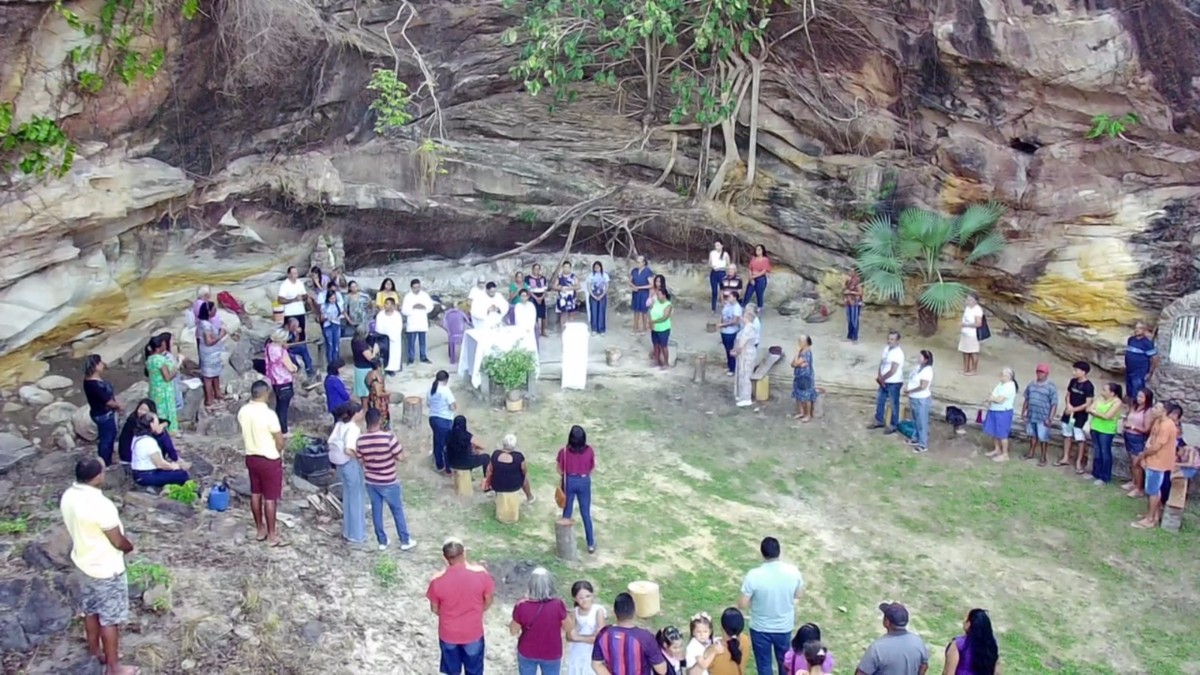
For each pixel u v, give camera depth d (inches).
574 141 832.9
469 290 829.2
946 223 734.5
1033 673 458.6
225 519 464.1
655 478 596.7
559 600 362.0
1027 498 590.2
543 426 643.5
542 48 729.6
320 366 690.2
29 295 589.9
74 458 526.3
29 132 557.6
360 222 781.9
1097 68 669.9
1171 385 652.7
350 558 464.1
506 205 820.0
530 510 545.3
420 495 545.6
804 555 530.9
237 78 668.7
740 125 816.3
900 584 514.6
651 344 775.7
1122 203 684.7
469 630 367.6
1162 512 569.6
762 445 641.6
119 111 616.1
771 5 778.2
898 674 335.3
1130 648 478.3
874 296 781.9
